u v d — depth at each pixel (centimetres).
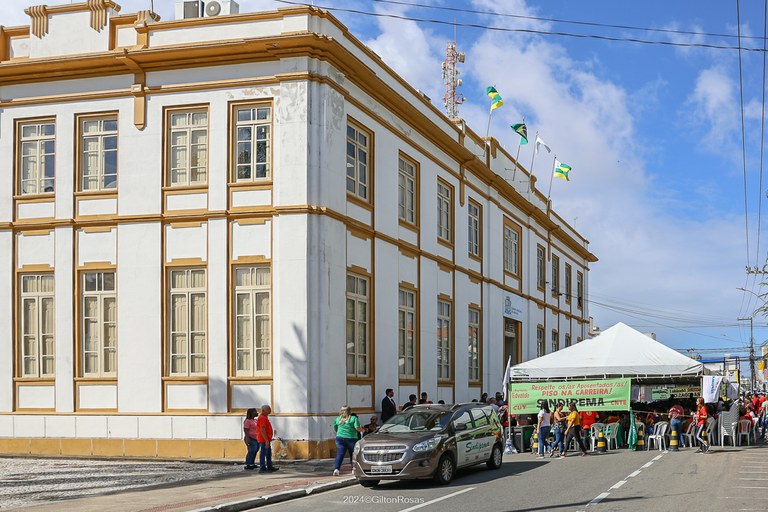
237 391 2269
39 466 2120
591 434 2570
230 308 2300
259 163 2341
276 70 2338
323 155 2297
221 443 2253
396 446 1712
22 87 2508
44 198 2466
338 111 2378
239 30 2370
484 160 3756
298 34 2277
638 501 1421
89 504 1452
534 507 1368
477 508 1374
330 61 2342
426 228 3022
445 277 3188
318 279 2255
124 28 2464
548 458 2362
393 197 2756
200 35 2391
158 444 2295
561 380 2709
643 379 2814
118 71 2438
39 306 2452
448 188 3297
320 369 2228
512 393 2709
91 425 2353
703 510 1317
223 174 2341
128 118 2420
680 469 1955
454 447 1812
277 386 2230
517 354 4116
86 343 2403
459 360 3275
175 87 2389
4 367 2444
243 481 1800
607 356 2722
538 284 4578
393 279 2719
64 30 2494
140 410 2325
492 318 3672
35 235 2461
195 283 2352
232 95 2356
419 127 2975
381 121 2680
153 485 1741
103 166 2445
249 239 2308
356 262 2475
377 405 2547
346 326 2406
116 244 2397
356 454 1755
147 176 2392
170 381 2317
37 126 2506
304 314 2228
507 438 2647
